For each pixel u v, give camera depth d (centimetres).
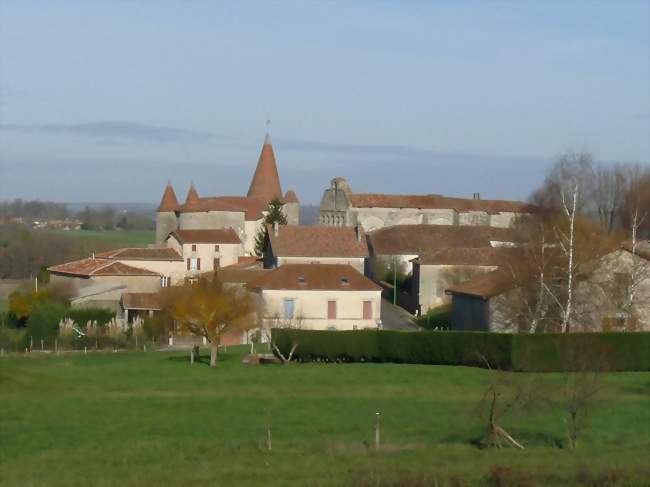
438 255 10994
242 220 16425
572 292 7556
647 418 4972
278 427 4794
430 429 4738
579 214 11119
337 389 6003
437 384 6169
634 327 7750
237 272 10738
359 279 9494
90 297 11044
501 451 4166
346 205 16138
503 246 11225
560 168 14925
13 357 8044
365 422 4916
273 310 9194
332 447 4262
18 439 4512
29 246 16438
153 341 9231
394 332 7194
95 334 9106
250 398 5612
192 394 5794
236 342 9325
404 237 12888
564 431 4634
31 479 3650
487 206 16725
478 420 4812
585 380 4553
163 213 17300
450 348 6925
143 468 3847
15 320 10638
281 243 11919
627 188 13812
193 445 4344
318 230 12131
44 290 11012
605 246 7900
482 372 6556
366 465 3794
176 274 13288
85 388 6084
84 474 3753
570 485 3441
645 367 6594
